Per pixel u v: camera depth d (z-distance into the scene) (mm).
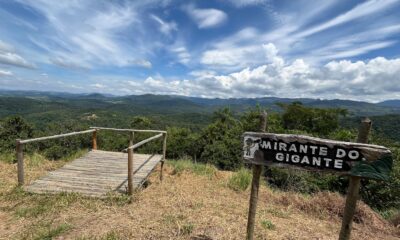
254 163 2639
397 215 5113
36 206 4168
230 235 3361
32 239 3135
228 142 20688
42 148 16328
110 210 4133
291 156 2449
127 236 3232
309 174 9086
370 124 2205
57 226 3488
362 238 3971
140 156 7512
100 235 3236
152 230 3424
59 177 5574
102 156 7453
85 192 4785
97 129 7973
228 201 5066
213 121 31188
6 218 3783
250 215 2836
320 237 3621
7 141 18125
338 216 4816
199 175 7371
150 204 4480
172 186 5914
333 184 9141
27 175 5883
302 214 4812
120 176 5734
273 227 3799
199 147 25938
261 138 2588
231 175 7523
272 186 8352
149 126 39219
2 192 4676
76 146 15664
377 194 8352
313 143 2340
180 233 3361
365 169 2156
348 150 2207
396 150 10000
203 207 4449
